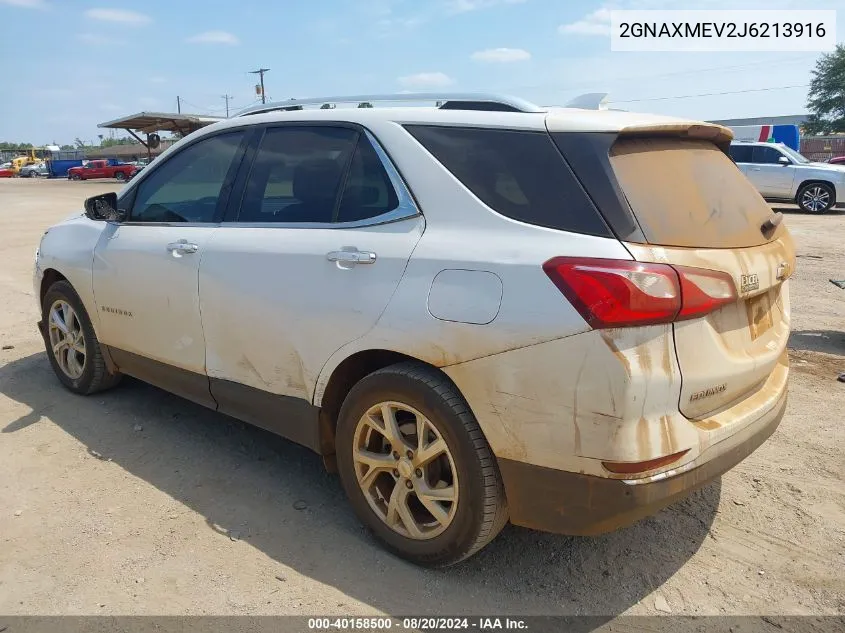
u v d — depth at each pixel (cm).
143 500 336
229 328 337
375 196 293
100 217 404
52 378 499
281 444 402
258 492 346
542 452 240
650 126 255
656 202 244
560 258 233
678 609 265
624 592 275
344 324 286
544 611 263
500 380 243
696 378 236
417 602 267
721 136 296
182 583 275
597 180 240
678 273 228
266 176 340
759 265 262
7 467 365
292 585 275
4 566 283
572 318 227
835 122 5122
